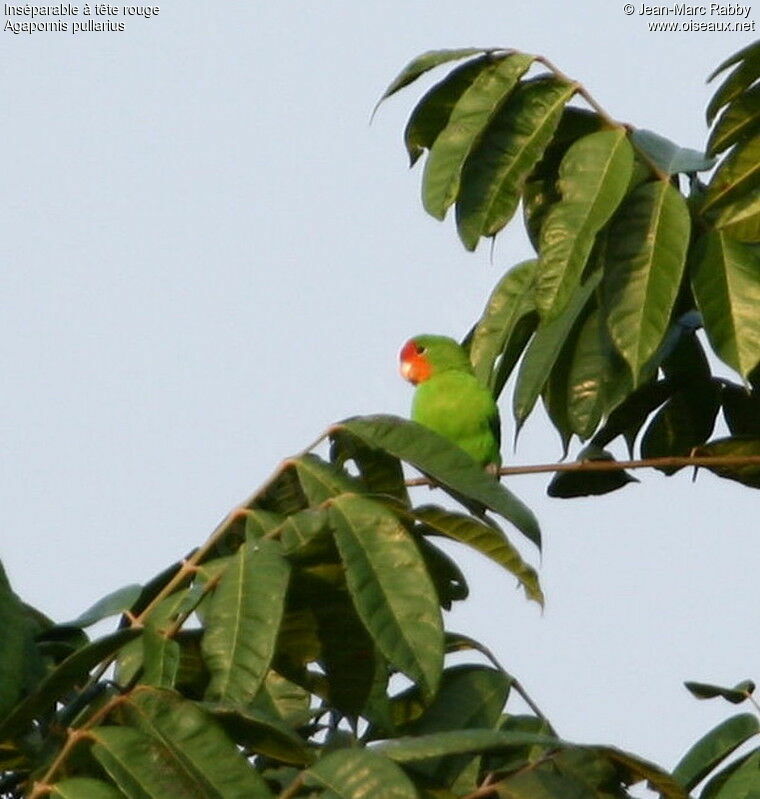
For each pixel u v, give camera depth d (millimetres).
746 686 7223
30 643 6902
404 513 6672
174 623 6527
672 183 7898
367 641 6949
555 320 7906
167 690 6109
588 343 8508
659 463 8547
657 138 7961
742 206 7988
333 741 7406
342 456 7410
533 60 7992
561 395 8586
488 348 8828
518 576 6805
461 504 7781
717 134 7953
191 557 7137
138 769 5855
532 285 8539
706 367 9148
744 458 8562
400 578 6359
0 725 6309
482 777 6887
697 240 8055
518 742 5922
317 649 7047
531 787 6152
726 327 7820
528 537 6789
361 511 6504
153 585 7363
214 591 6582
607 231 8000
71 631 7230
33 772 6238
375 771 5742
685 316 9141
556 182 8258
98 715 6098
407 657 6230
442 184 7836
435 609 6301
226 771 5949
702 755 7102
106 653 6375
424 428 7043
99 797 5777
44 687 6289
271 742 6309
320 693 7238
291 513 7309
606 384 8477
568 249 7512
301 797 5895
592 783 6230
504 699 7246
